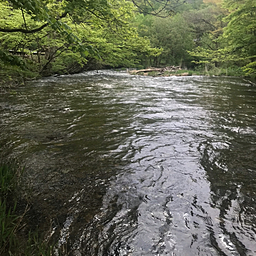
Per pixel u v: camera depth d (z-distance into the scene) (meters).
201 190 2.58
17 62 2.84
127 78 16.05
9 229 1.83
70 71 19.00
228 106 6.88
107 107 6.60
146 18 31.08
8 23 9.46
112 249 1.76
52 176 2.82
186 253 1.74
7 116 5.53
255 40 16.25
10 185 2.50
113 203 2.33
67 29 3.21
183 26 29.92
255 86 11.79
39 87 10.47
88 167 3.08
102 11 5.52
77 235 1.89
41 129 4.62
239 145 3.88
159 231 1.95
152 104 7.03
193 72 22.06
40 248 1.64
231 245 1.82
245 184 2.71
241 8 15.08
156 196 2.46
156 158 3.38
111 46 17.58
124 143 3.93
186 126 4.90
